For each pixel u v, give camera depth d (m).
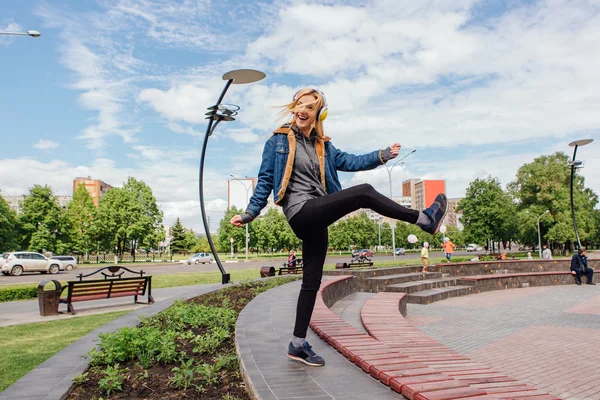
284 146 2.83
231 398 2.91
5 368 4.91
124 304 11.42
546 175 51.75
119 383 3.19
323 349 3.61
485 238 48.09
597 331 7.95
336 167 3.06
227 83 11.69
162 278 20.50
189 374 3.21
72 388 3.26
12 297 12.90
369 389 2.61
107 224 47.62
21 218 41.25
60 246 42.47
